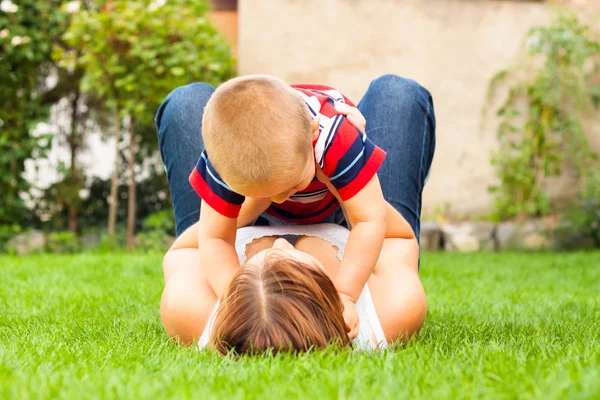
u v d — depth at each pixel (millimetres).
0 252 6008
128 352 1626
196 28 5992
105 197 6617
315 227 1922
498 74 6492
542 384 1262
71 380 1348
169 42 6031
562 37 6262
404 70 6559
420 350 1610
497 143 6531
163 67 5836
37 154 6301
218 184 1709
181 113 2422
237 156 1463
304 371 1365
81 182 6555
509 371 1389
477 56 6543
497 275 4047
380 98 2451
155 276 3822
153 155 6559
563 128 6434
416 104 2447
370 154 1730
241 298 1483
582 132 6297
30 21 6156
